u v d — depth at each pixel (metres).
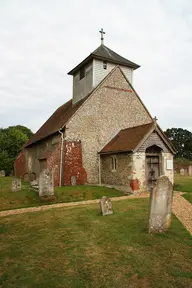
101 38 25.09
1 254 6.35
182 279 4.90
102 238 7.23
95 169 20.34
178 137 76.88
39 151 26.16
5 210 12.41
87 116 20.58
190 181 22.47
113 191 17.09
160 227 7.62
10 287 4.74
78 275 5.16
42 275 5.19
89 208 11.67
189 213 10.09
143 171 16.55
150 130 16.81
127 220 9.00
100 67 22.59
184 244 6.66
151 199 7.53
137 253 6.12
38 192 15.00
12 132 48.56
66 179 19.20
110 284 4.77
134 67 24.42
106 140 21.06
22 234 7.93
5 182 21.12
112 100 21.88
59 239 7.30
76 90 25.36
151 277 4.99
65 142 19.56
